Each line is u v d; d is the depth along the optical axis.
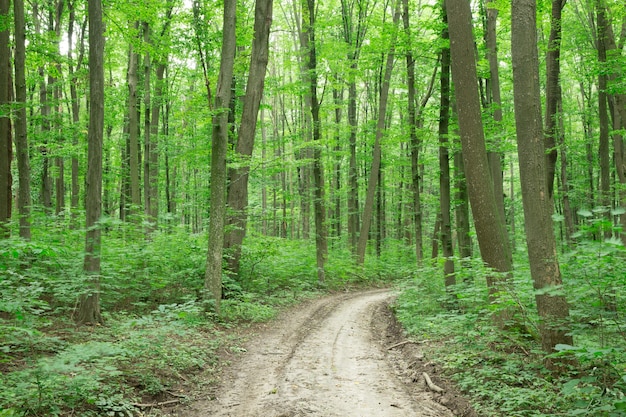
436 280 12.73
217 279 10.98
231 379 6.87
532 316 6.30
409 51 14.69
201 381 6.61
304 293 17.17
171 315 6.86
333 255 24.73
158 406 5.52
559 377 5.62
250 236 17.33
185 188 23.58
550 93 12.06
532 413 4.79
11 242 5.54
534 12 6.14
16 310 5.13
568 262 5.80
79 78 18.33
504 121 13.44
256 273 15.52
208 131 17.45
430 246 31.86
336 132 21.67
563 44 18.44
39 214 11.66
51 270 9.38
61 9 17.59
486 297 8.22
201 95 15.06
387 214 40.22
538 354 6.52
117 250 10.95
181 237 13.70
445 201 12.36
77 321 8.14
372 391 6.22
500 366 6.48
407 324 10.75
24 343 5.82
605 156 14.76
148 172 18.77
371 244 30.58
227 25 10.97
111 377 5.74
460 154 14.86
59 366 4.31
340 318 12.87
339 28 24.16
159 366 6.47
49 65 13.55
